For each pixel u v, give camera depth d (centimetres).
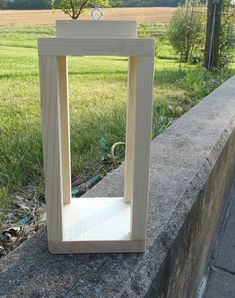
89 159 184
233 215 237
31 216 132
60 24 72
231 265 195
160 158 151
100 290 78
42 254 88
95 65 583
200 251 155
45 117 75
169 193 121
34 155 172
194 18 750
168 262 99
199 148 164
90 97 317
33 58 616
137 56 72
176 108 296
